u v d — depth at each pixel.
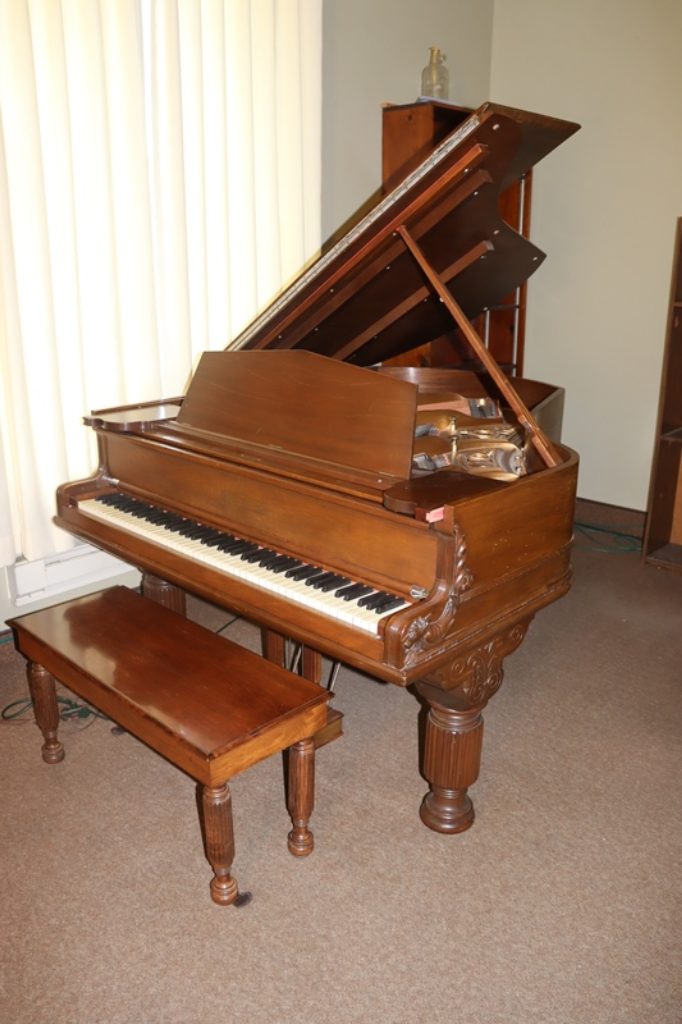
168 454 2.31
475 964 1.72
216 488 2.19
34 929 1.80
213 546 2.09
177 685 1.89
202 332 3.25
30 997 1.63
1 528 2.74
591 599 3.64
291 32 3.24
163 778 2.34
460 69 4.41
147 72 2.88
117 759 2.43
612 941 1.78
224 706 1.81
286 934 1.79
